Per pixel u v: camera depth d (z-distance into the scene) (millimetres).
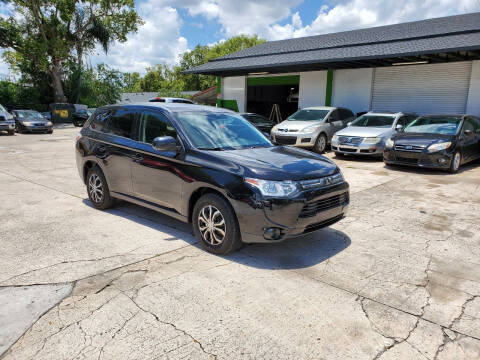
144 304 2943
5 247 4066
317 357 2365
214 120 4855
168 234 4551
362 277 3504
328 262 3830
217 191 3920
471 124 10266
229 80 21453
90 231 4625
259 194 3539
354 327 2697
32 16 32500
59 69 35000
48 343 2445
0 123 18844
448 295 3201
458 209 5945
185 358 2326
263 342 2500
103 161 5227
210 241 3982
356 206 6062
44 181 7777
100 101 39562
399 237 4633
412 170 9602
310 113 13555
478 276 3582
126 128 5066
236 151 4273
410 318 2832
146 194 4676
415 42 13969
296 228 3631
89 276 3410
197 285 3271
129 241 4301
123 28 34812
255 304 2977
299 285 3312
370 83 16078
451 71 13961
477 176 8844
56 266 3607
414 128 10281
